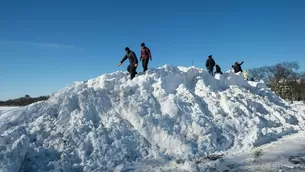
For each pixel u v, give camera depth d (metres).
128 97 10.78
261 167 7.85
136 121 9.79
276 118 12.98
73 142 8.62
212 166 7.99
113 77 12.25
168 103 10.81
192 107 11.28
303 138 11.01
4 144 8.02
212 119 11.11
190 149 9.11
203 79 13.38
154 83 11.75
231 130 10.77
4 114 10.18
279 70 60.34
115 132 9.16
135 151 8.83
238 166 7.99
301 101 55.53
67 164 7.79
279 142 10.56
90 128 9.23
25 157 7.88
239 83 15.73
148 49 13.18
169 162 8.46
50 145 8.52
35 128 9.10
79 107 10.17
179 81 12.66
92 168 7.78
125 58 12.42
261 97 14.84
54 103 10.43
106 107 10.38
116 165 8.10
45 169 7.59
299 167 7.78
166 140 9.39
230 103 12.03
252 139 10.41
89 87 11.27
